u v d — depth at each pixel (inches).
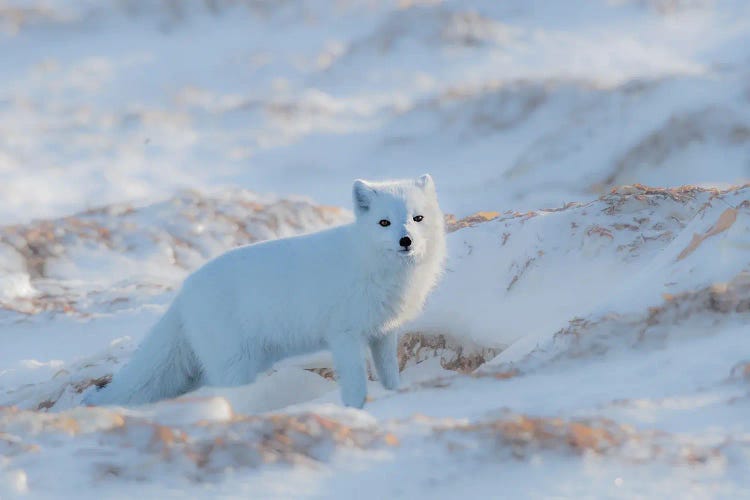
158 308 721.0
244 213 1115.3
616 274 547.2
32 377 588.1
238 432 291.3
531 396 344.8
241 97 2536.9
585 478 267.6
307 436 287.9
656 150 1489.9
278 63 2866.6
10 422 303.0
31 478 271.6
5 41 3149.6
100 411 308.3
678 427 300.4
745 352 350.9
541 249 580.1
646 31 2918.3
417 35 2874.0
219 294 462.0
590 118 1642.5
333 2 3430.1
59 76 2871.6
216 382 468.1
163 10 3378.4
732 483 265.0
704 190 592.1
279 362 534.6
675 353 367.2
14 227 1023.0
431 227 470.0
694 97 1574.8
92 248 1003.9
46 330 698.8
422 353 576.1
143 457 280.7
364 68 2733.8
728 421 301.7
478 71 2659.9
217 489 266.2
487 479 268.7
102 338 666.8
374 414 344.2
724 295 389.7
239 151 1924.2
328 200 1630.2
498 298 572.7
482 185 1587.1
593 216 585.9
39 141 1980.8
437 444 285.3
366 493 264.8
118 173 1742.1
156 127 2130.9
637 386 341.4
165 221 1070.4
